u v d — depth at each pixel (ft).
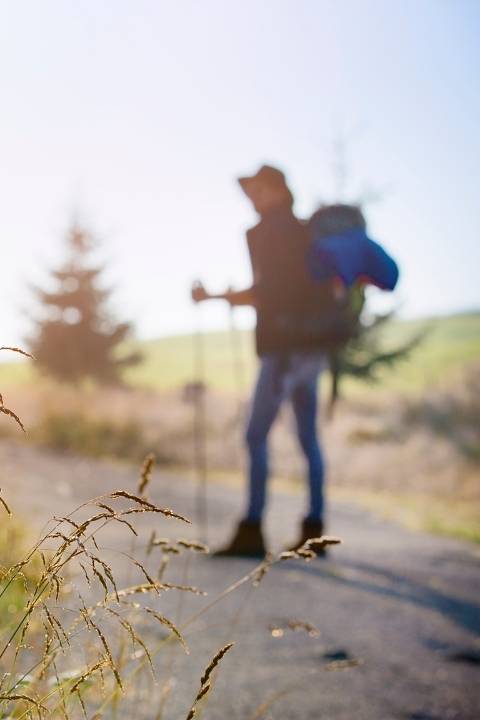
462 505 44.42
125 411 62.44
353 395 98.63
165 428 61.77
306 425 19.80
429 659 11.81
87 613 4.56
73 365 130.00
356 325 19.16
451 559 22.74
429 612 14.96
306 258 18.65
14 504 17.17
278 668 10.18
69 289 131.85
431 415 80.02
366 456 60.80
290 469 58.18
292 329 18.75
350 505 41.11
